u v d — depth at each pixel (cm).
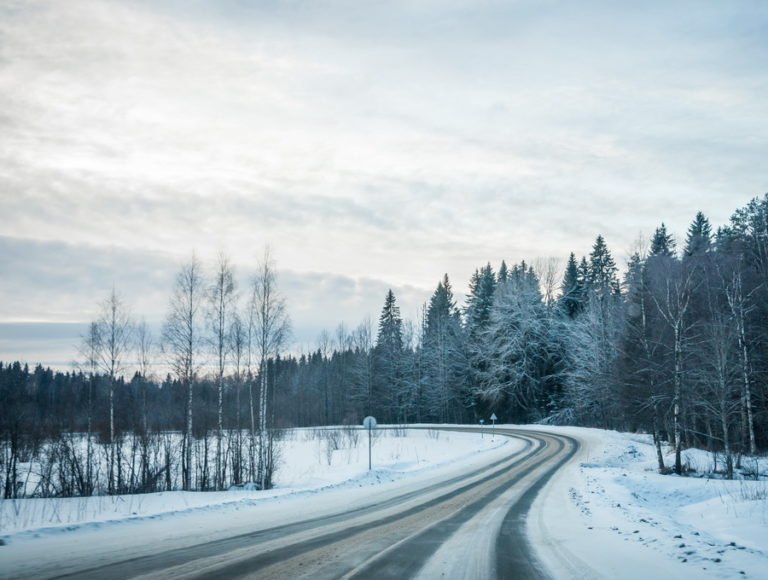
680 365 3262
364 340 8644
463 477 2620
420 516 1441
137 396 3734
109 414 3372
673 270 4119
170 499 1883
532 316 7156
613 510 1557
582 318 6644
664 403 3641
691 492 2317
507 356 6950
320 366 10875
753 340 3669
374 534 1155
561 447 4366
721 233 6412
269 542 1045
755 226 5009
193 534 1131
